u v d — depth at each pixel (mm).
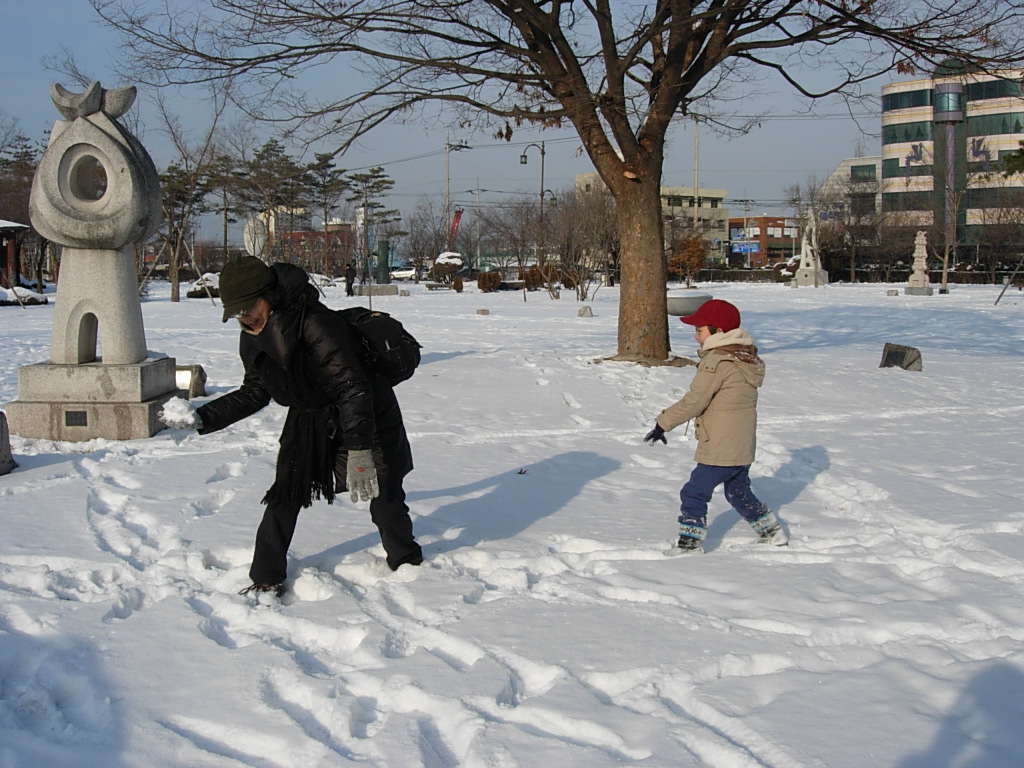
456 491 6746
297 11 12281
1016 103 64562
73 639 3969
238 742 3197
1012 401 11672
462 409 10344
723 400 5215
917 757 2992
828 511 6375
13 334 20969
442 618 4242
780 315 30469
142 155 9000
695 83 13648
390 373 4660
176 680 3613
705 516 5312
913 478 7320
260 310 4266
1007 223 59875
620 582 4738
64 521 5754
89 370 8719
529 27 13523
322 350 4312
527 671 3707
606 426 9641
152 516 5906
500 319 27375
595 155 13820
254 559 4590
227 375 13195
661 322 13930
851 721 3232
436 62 12766
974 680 3578
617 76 12867
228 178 19641
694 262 63531
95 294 8922
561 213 49312
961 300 40750
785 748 3043
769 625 4164
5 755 3064
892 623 4156
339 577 4867
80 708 3451
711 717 3311
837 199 77438
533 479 7176
